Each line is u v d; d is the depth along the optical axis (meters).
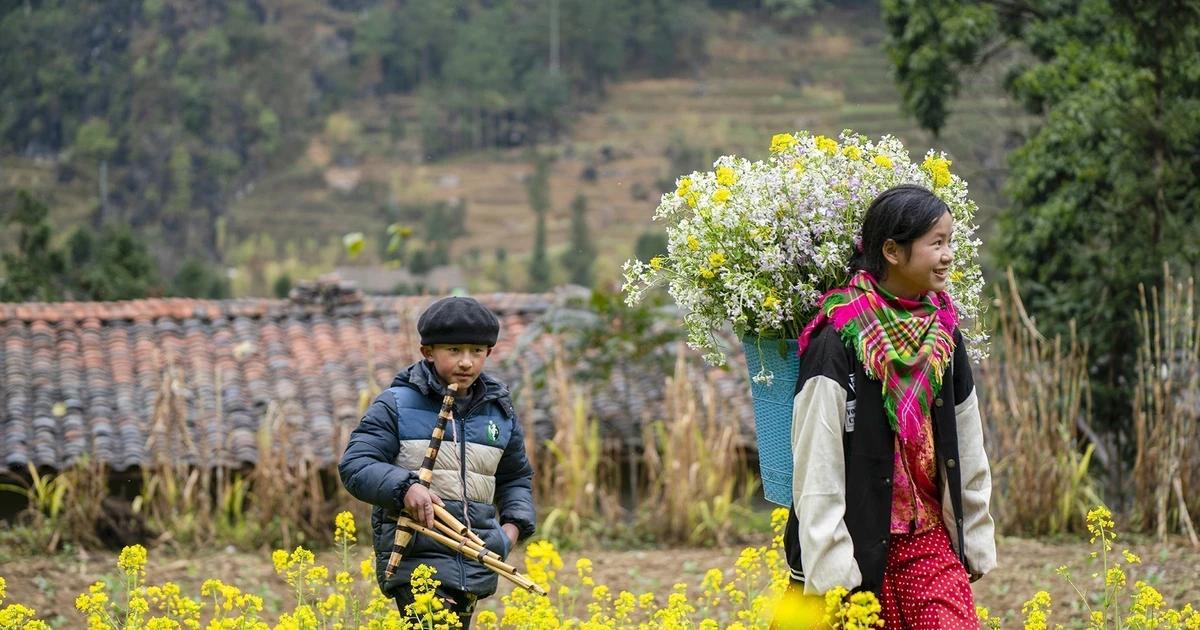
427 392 4.20
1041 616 4.35
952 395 3.87
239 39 98.50
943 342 3.81
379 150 97.62
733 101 94.25
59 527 9.89
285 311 16.92
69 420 14.27
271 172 93.94
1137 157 11.12
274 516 10.32
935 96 15.29
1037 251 12.94
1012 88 15.02
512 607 4.45
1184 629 4.60
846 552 3.73
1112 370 11.30
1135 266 10.91
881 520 3.77
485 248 86.88
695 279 4.17
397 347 16.20
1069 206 12.62
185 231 85.75
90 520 9.94
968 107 18.97
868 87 90.00
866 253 3.87
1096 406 11.16
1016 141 15.94
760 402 4.12
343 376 15.56
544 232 87.88
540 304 16.81
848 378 3.78
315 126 100.06
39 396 14.70
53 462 13.41
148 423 14.27
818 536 3.73
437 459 4.16
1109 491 10.54
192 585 7.99
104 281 26.81
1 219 31.80
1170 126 10.73
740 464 12.48
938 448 3.84
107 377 15.27
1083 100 12.84
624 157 94.88
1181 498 8.67
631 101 100.19
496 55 103.62
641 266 4.26
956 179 4.20
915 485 3.84
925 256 3.77
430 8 106.62
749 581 4.98
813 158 4.14
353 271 73.00
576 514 10.59
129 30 96.56
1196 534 8.75
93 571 8.37
